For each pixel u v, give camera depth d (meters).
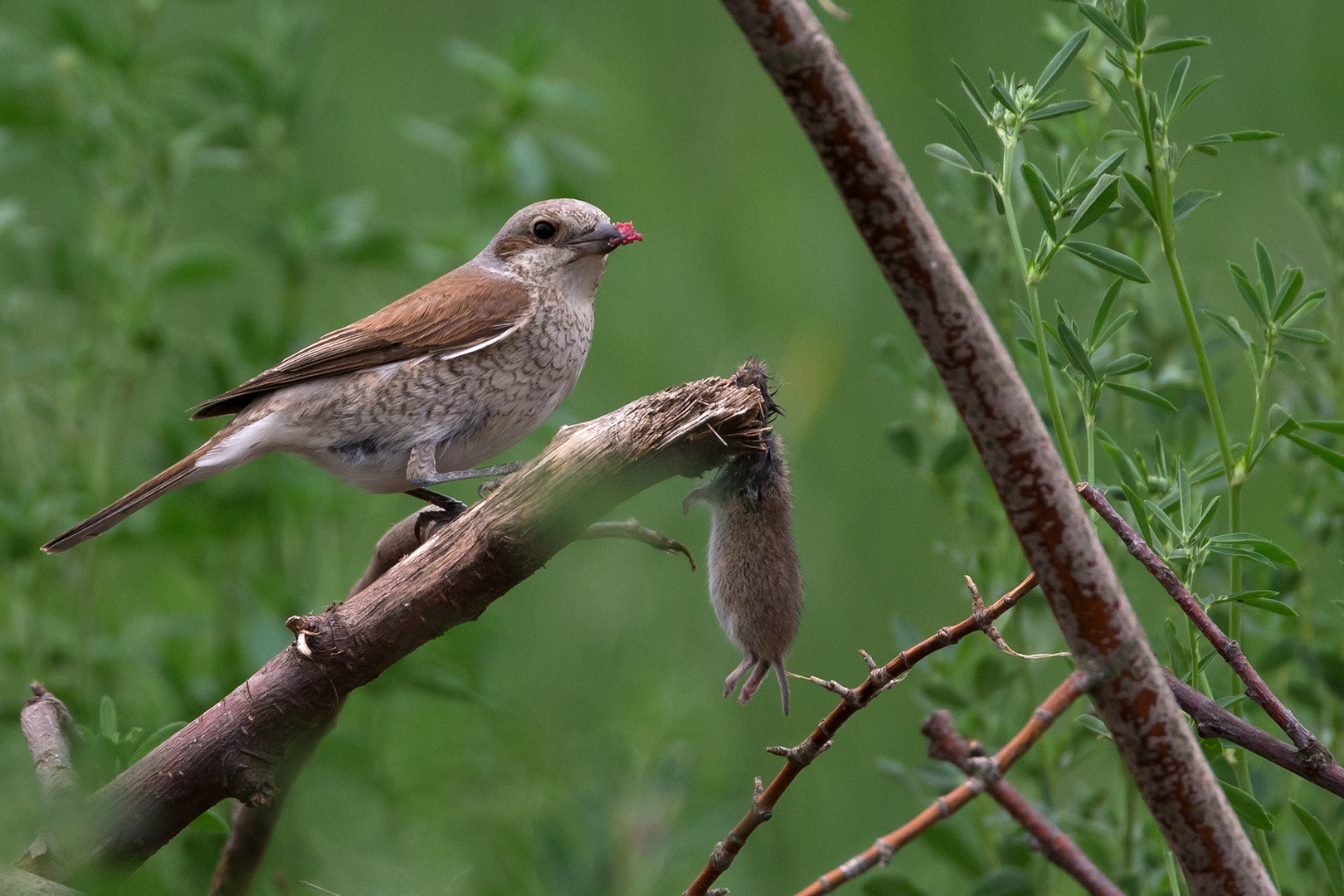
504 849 9.00
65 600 10.82
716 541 5.59
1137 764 3.89
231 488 10.41
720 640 10.91
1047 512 3.75
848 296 12.16
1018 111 4.94
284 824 8.44
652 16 13.49
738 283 12.31
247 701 5.05
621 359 12.20
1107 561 3.81
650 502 11.59
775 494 5.55
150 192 10.39
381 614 4.97
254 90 10.45
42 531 9.66
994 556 7.82
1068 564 3.78
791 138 12.82
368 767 8.89
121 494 10.46
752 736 10.36
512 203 10.85
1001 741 7.48
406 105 13.84
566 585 11.25
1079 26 7.61
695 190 12.88
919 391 8.12
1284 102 11.39
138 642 10.18
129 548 10.20
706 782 10.06
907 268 3.61
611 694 10.35
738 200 12.68
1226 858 3.91
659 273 12.42
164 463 10.50
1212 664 6.90
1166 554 5.25
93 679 9.81
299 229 10.27
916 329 3.69
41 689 5.87
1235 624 5.42
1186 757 3.87
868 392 11.58
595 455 4.81
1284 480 9.38
